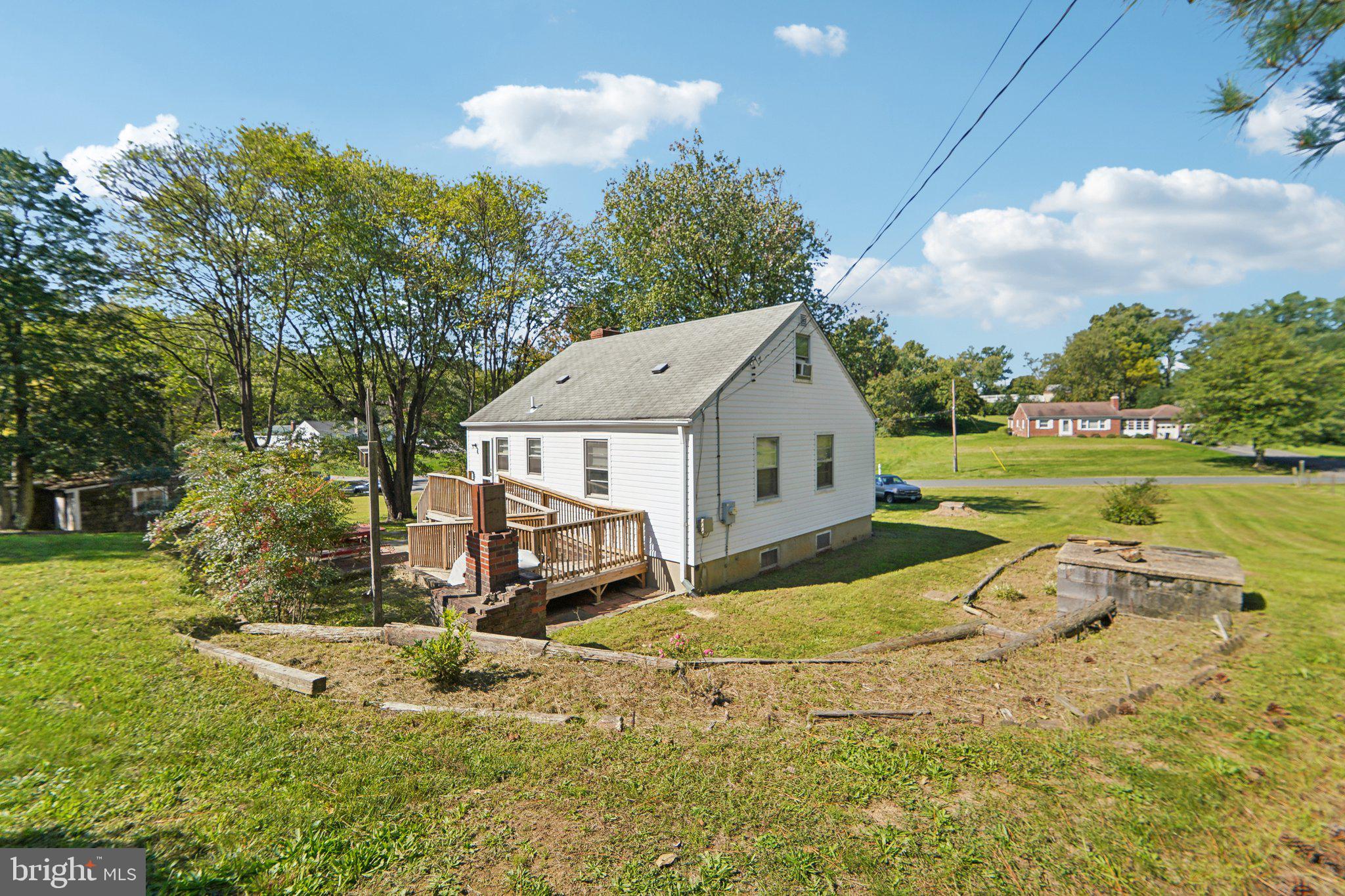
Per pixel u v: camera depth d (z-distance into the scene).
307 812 3.33
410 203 24.55
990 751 4.24
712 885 2.90
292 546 8.08
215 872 2.80
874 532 18.56
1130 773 3.92
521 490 15.14
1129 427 57.72
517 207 27.12
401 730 4.37
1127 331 66.44
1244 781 3.83
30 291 19.94
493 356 29.64
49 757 3.76
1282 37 2.78
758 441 13.28
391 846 3.10
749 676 5.88
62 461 21.12
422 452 33.25
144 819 3.20
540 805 3.52
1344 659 5.89
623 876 2.94
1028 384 87.81
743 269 25.14
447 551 11.73
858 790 3.74
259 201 21.06
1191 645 6.59
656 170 26.69
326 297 23.31
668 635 8.82
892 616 9.59
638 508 12.71
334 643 6.36
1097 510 21.31
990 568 12.86
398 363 26.83
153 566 9.85
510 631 6.86
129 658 5.51
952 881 2.95
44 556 10.73
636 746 4.25
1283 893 2.86
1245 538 13.56
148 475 23.56
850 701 5.26
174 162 19.89
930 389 67.88
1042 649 6.65
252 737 4.15
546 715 4.68
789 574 13.35
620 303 30.27
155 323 23.05
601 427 13.60
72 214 21.11
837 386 16.08
